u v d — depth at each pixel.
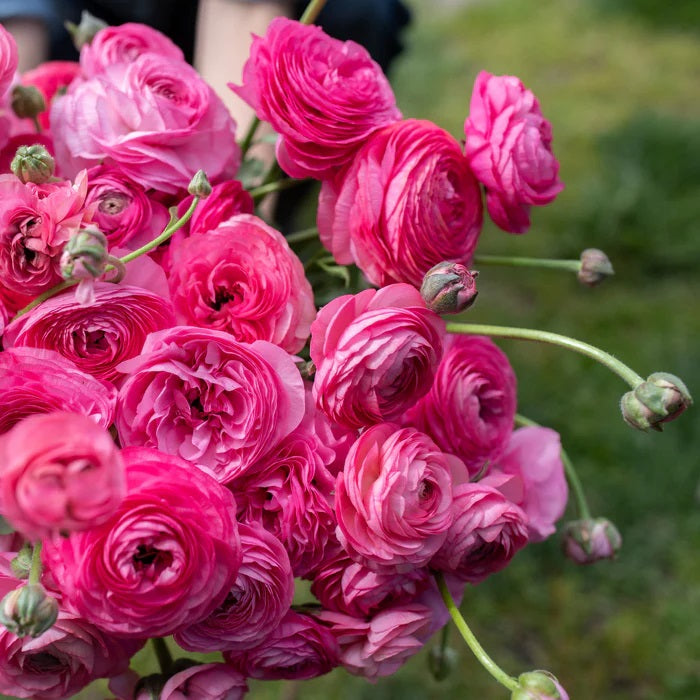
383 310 0.65
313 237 0.79
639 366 2.00
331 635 0.69
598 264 0.77
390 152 0.70
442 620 0.72
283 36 0.71
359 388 0.65
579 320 2.19
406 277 0.70
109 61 0.77
